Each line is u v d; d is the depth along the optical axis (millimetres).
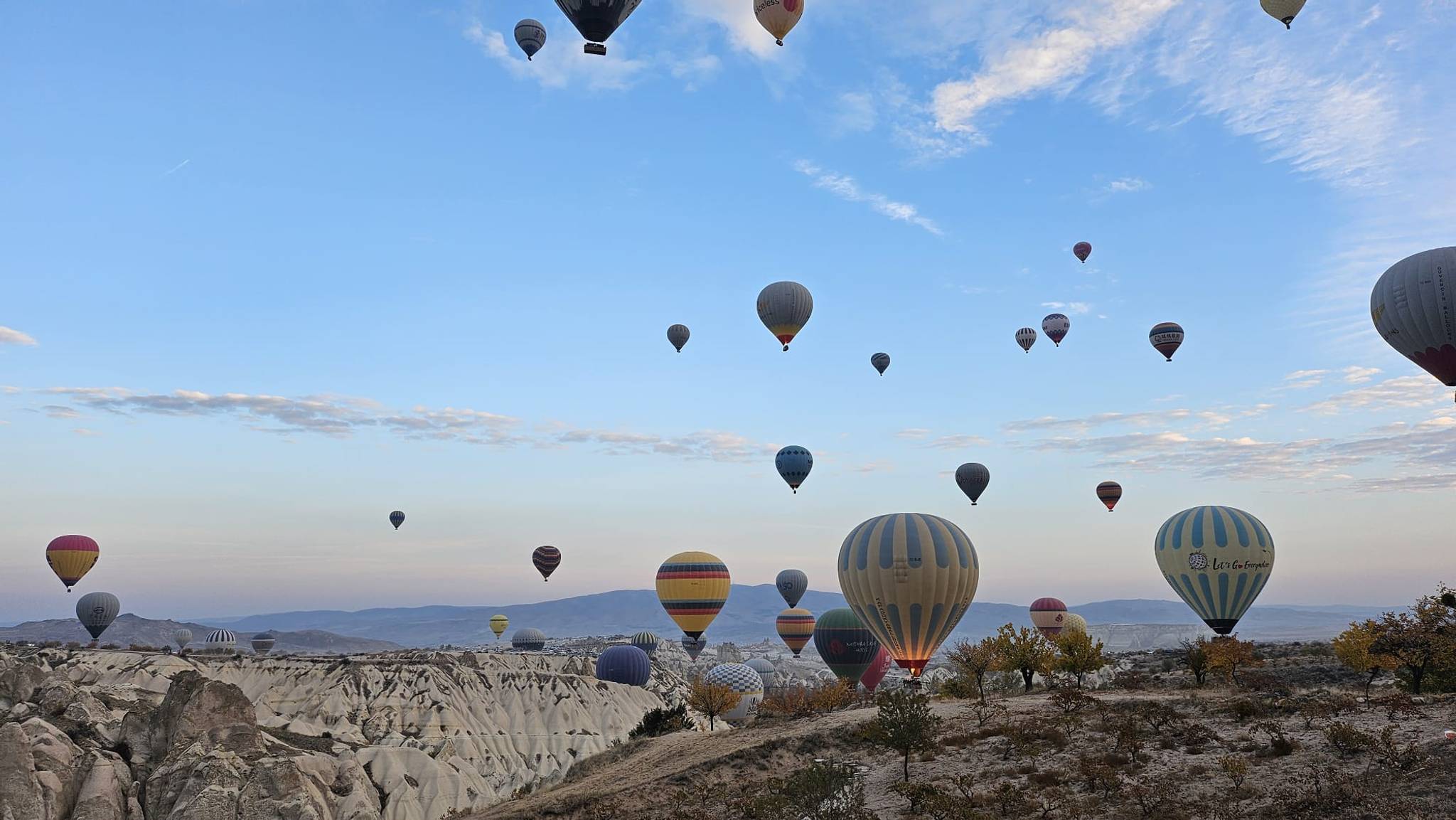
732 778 43594
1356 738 31031
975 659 58656
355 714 125938
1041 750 38031
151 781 63219
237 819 60031
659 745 63219
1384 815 25672
